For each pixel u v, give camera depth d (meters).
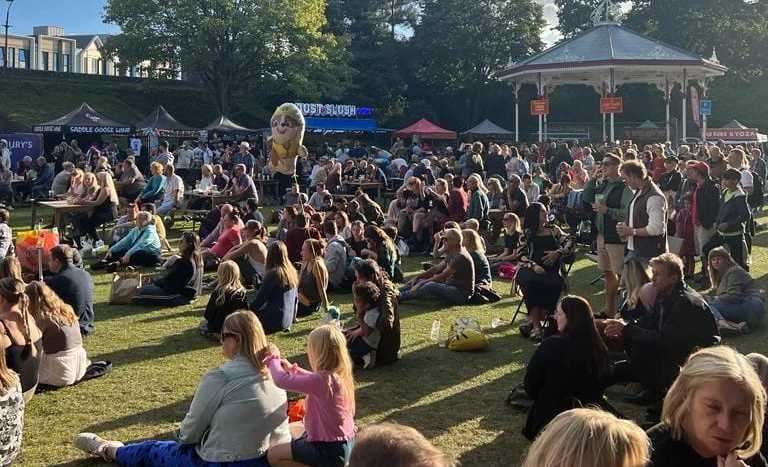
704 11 58.38
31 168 27.36
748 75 58.19
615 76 38.34
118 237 16.02
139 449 5.41
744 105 57.34
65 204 16.16
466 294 11.53
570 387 5.75
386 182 25.31
